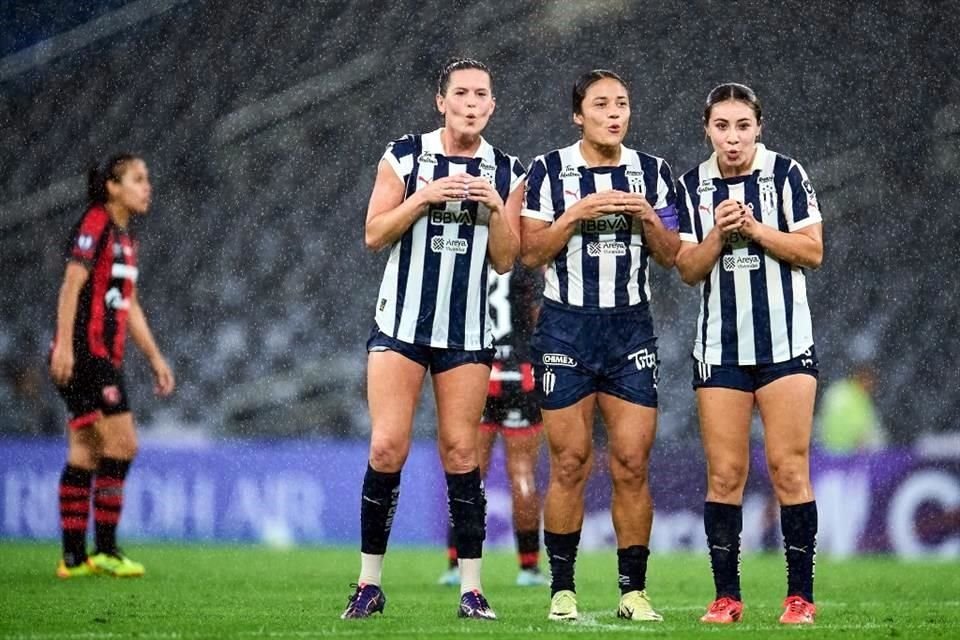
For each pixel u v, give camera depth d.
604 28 47.59
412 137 18.44
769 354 18.12
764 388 18.22
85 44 51.28
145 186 29.28
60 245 49.88
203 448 39.84
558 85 47.84
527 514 26.84
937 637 16.69
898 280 48.81
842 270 48.94
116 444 28.39
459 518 18.36
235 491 39.75
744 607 21.78
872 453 38.19
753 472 38.16
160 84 51.50
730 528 18.55
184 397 49.03
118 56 51.53
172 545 38.41
